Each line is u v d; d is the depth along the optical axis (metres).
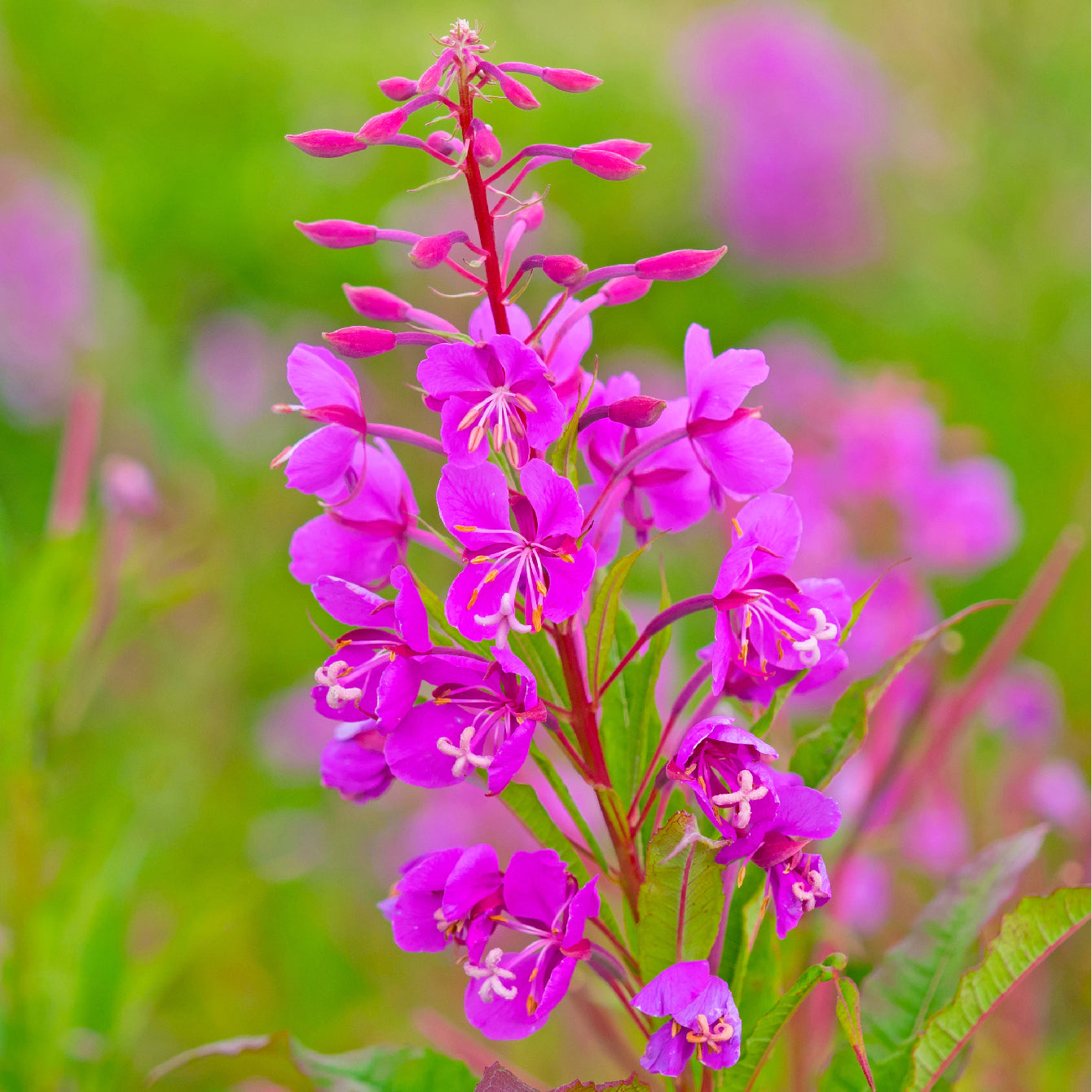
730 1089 1.02
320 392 1.02
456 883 1.01
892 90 3.52
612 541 1.05
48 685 1.15
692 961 1.00
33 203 2.87
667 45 3.94
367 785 1.03
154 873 1.51
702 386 1.02
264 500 2.66
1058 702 1.57
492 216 1.02
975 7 2.82
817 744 1.03
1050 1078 1.24
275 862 1.49
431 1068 1.04
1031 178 2.83
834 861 1.14
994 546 1.61
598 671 1.02
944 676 1.11
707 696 1.03
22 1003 1.14
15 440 2.71
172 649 1.95
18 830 1.14
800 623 1.02
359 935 1.88
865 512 1.62
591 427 1.04
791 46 3.37
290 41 3.63
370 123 1.01
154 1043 1.58
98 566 1.17
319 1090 1.04
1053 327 2.84
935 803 1.37
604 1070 1.43
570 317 1.03
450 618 1.00
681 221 3.40
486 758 1.00
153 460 2.66
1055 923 1.02
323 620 2.51
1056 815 1.42
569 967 1.00
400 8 4.18
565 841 1.02
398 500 1.04
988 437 2.74
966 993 1.03
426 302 2.29
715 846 1.00
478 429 1.00
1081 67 2.71
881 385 1.67
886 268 3.37
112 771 1.31
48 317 2.75
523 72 1.01
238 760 2.14
